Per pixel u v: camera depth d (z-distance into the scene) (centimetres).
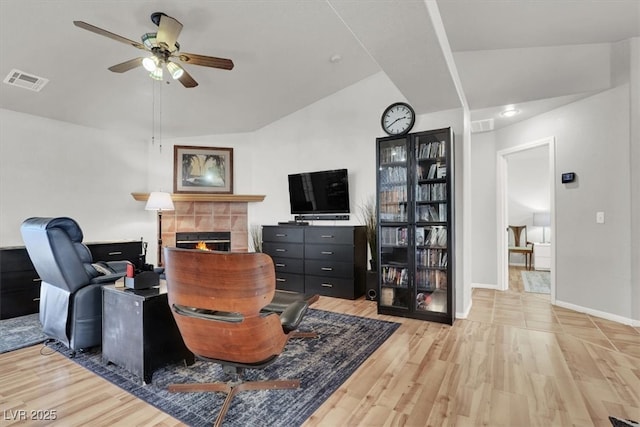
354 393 194
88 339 243
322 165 494
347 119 472
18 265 352
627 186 319
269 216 549
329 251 431
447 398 188
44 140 415
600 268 342
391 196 365
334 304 396
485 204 495
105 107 416
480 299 422
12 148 389
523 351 254
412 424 165
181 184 532
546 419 168
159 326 211
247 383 187
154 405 182
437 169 343
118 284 235
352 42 362
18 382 207
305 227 450
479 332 297
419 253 350
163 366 222
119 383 205
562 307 382
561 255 384
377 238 361
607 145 334
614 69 325
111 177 481
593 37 321
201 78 390
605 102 335
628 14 278
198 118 489
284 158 533
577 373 217
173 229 520
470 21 296
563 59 344
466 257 353
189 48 325
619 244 326
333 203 469
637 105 312
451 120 350
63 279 238
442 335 290
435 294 344
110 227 479
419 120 368
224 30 304
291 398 188
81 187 449
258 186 560
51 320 256
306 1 280
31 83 342
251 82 418
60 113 412
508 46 356
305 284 451
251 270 155
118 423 166
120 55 312
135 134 503
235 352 166
